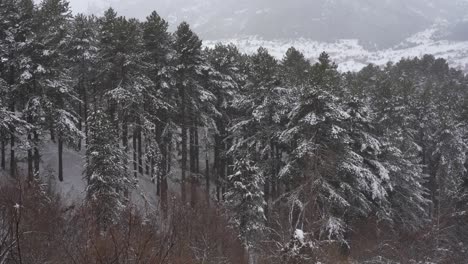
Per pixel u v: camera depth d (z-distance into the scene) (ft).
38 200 38.81
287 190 84.17
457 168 116.37
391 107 112.47
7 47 83.46
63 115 84.38
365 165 87.71
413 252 72.59
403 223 90.17
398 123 112.68
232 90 110.01
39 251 21.35
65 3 96.27
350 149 79.10
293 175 77.87
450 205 81.25
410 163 97.04
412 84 135.44
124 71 86.99
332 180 74.69
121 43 85.76
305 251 33.58
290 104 90.68
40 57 84.12
